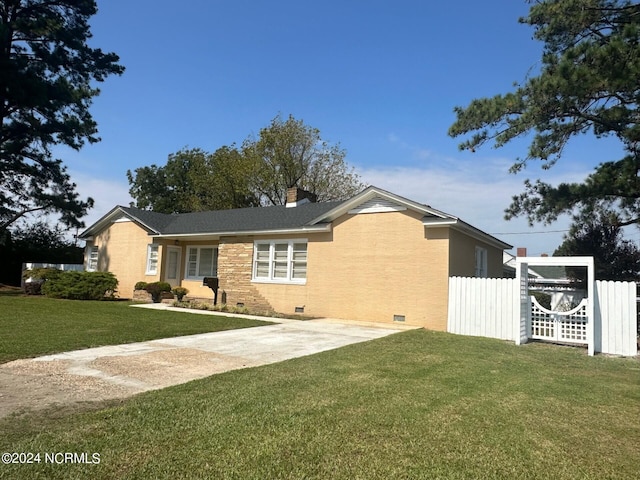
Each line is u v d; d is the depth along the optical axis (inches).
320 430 179.9
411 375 284.2
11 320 482.0
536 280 1194.0
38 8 975.6
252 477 139.1
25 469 139.6
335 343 413.4
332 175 1523.1
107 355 322.7
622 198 609.6
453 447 168.2
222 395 225.0
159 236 863.1
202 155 1952.5
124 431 173.3
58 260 1278.3
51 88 922.1
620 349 417.4
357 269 630.5
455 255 582.9
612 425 200.7
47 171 1010.7
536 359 368.2
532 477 146.5
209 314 634.2
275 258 732.0
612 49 448.8
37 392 224.7
